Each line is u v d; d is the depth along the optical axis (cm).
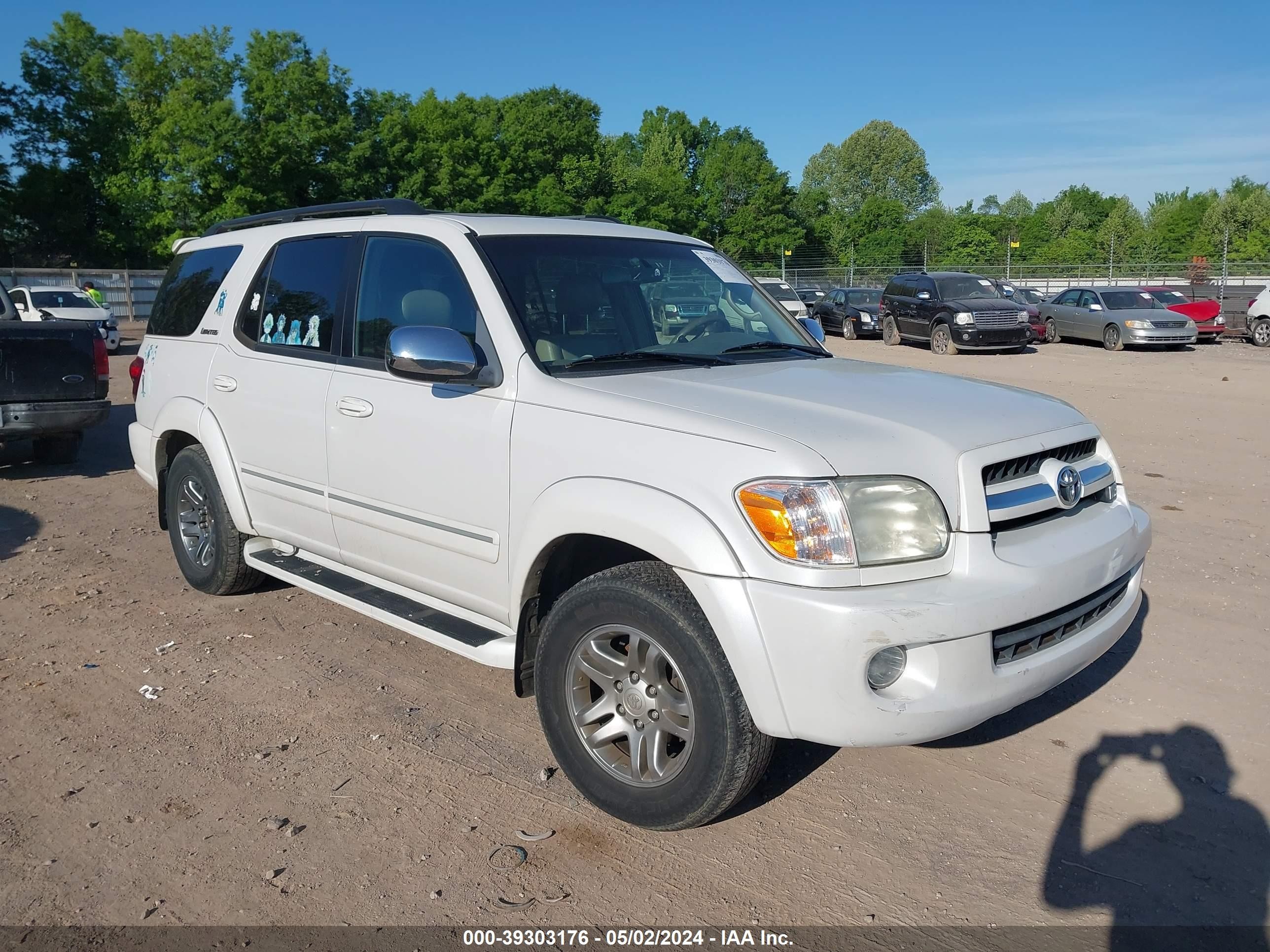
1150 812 333
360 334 415
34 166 4894
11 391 837
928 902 286
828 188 11631
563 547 334
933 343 2283
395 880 296
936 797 343
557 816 330
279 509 461
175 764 364
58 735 386
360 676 442
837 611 266
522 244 388
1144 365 1928
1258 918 279
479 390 357
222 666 452
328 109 4403
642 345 381
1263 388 1497
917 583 281
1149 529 362
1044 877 298
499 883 295
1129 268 5734
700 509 286
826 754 373
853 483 279
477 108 5678
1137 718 399
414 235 400
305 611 524
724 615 278
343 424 408
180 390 517
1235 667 447
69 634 490
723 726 287
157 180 4412
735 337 411
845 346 2528
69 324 866
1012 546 301
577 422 323
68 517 730
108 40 5169
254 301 479
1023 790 347
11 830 322
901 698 275
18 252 4991
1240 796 342
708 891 291
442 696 421
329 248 442
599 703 320
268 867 302
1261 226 7625
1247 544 636
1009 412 333
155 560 616
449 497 365
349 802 338
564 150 5847
